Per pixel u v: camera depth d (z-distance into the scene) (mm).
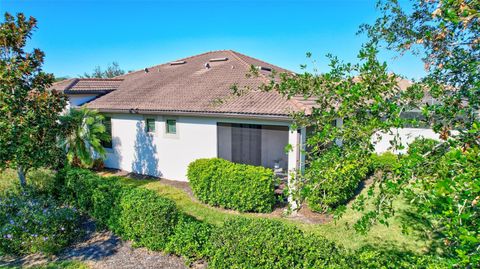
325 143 3482
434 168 2389
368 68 3254
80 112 13602
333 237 7379
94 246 7102
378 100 2895
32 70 7684
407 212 8570
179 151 12992
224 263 5422
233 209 9570
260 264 5027
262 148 15539
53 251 6691
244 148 15680
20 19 7707
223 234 5625
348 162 3072
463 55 3678
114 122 15102
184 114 11875
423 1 4062
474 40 3352
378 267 4094
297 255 4852
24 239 6754
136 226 6926
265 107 10148
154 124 13734
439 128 3148
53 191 10023
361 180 11922
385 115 3051
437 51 3895
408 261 3922
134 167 14695
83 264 6281
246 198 9266
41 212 7453
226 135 15391
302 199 3506
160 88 15477
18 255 6707
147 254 6637
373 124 2873
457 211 2086
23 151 7539
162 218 6602
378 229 7695
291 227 5633
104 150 14242
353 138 3109
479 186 1866
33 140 7672
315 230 7793
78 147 13367
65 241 7027
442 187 1976
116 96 15922
